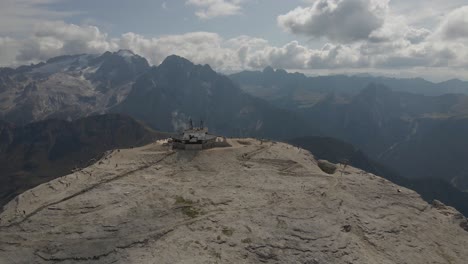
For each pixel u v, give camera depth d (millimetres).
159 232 73688
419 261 72500
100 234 73438
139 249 68500
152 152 124875
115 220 78500
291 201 88750
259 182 101000
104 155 129375
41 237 73062
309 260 66250
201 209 84000
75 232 74250
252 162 116938
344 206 88250
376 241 76375
